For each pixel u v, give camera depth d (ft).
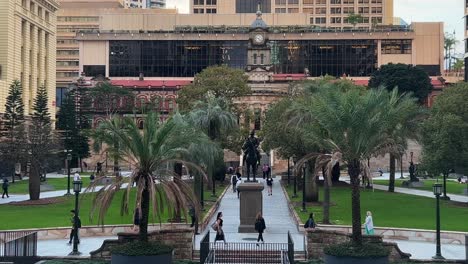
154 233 115.03
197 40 591.37
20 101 290.56
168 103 501.97
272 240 133.59
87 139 371.35
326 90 127.44
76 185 119.75
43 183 265.75
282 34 592.60
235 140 286.87
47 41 436.35
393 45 593.01
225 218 175.01
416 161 445.78
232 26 607.78
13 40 369.09
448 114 199.93
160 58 594.24
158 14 615.16
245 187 146.30
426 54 591.37
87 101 412.36
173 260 115.14
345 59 593.01
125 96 484.33
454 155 198.29
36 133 216.54
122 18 613.11
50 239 136.26
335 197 228.63
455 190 270.46
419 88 462.19
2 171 307.78
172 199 100.68
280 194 251.60
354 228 104.99
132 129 102.58
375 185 299.38
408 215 174.81
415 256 118.73
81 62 593.42
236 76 321.93
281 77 554.05
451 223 157.58
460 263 112.16
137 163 104.58
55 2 444.14
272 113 244.42
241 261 109.40
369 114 107.65
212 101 220.64
